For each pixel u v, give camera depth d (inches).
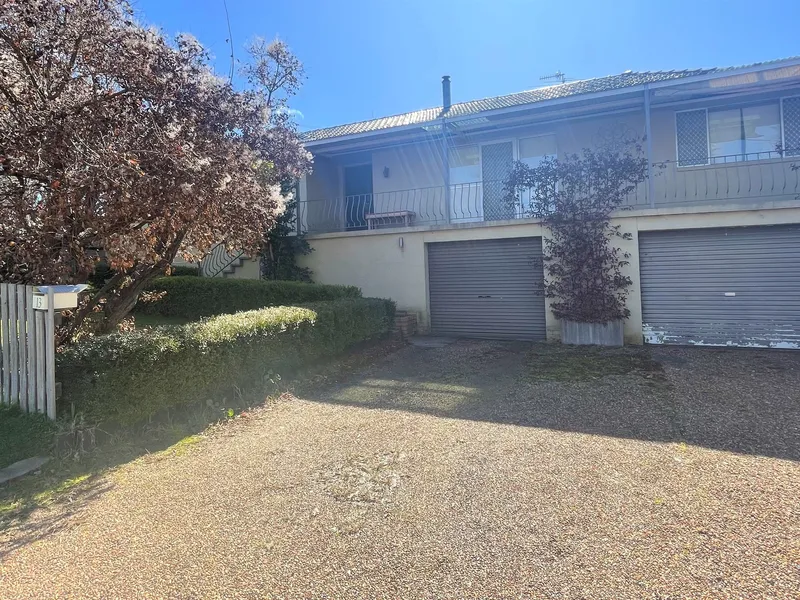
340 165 560.7
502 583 89.7
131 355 170.4
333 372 280.5
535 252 374.3
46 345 159.5
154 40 198.8
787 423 170.2
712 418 178.2
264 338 235.0
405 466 145.7
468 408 203.5
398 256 421.4
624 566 93.0
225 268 491.5
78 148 164.9
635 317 336.5
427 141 485.7
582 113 409.1
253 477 141.3
